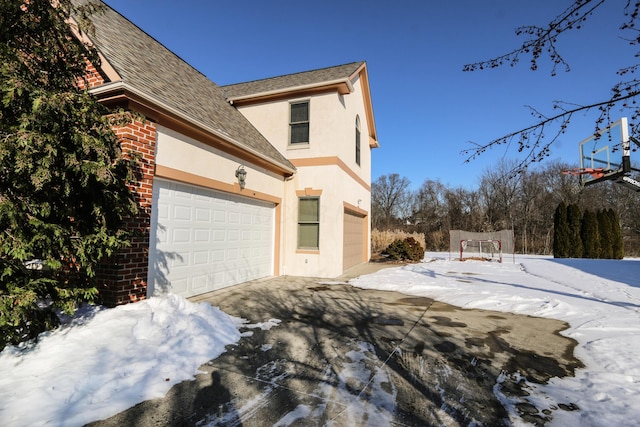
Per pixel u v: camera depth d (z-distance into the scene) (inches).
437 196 1866.4
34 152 120.1
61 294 141.8
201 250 288.7
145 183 220.2
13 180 122.7
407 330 202.7
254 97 448.8
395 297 301.9
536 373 142.2
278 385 127.7
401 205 2170.3
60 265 141.0
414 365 149.4
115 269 201.6
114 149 162.9
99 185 153.6
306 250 424.5
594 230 767.7
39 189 129.1
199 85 398.6
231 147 313.3
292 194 435.2
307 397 118.6
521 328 209.6
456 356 161.2
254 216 379.9
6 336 129.9
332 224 416.8
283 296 295.9
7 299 118.5
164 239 246.2
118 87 199.2
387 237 911.0
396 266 562.9
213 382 129.0
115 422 99.8
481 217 1373.0
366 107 616.4
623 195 1172.5
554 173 1192.8
